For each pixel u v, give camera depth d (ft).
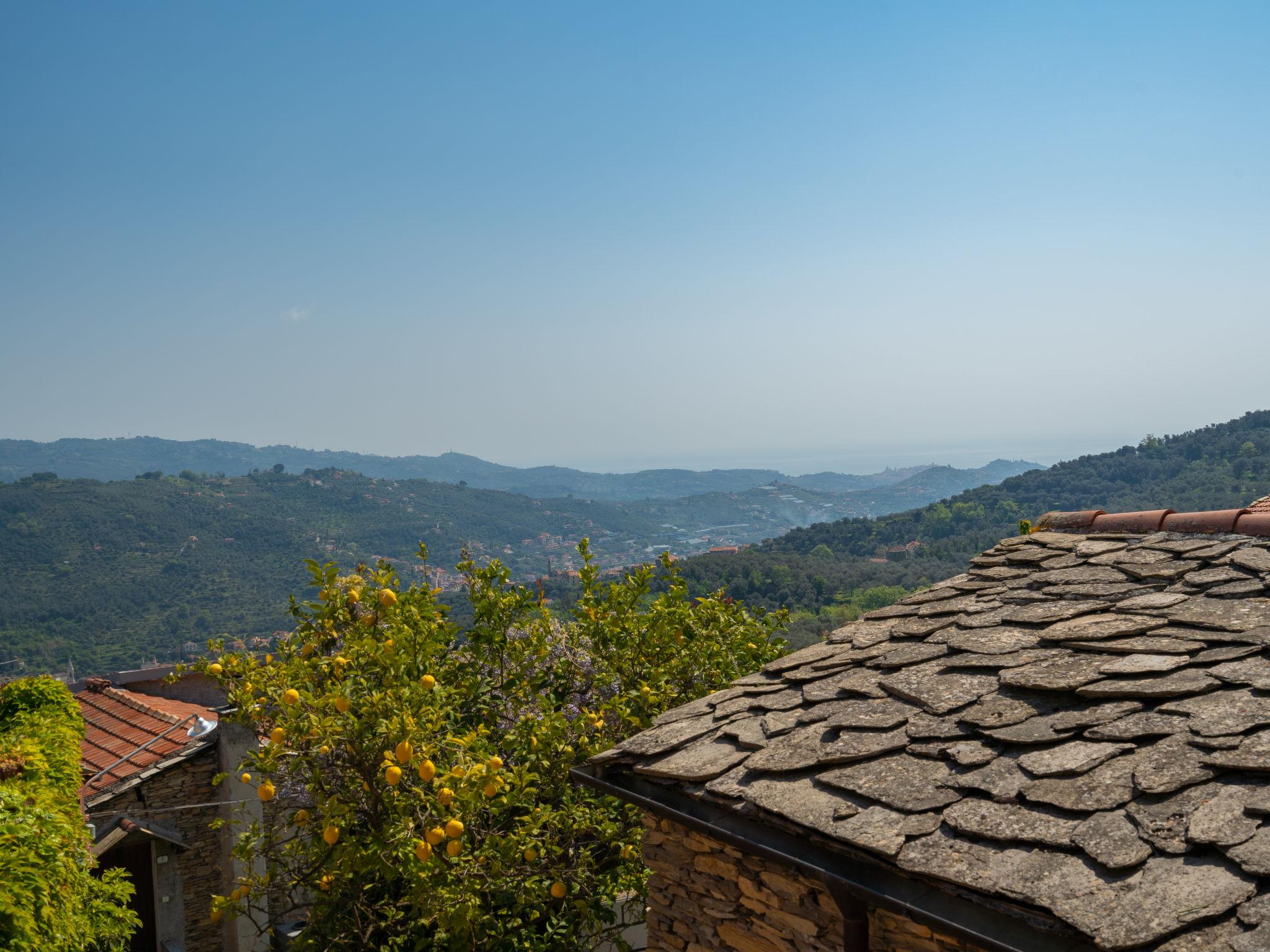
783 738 14.96
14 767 20.95
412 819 21.08
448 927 21.04
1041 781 11.22
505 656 28.94
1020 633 15.42
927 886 10.96
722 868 15.28
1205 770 10.31
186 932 39.37
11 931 12.76
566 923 24.52
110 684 53.57
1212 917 8.46
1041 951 9.42
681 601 32.24
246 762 22.81
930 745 12.94
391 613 24.58
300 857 26.11
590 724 27.12
